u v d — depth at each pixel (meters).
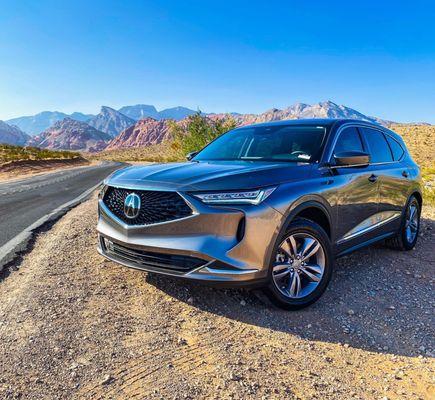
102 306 3.55
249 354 2.87
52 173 26.84
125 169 4.22
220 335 3.13
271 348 2.97
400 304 3.91
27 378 2.46
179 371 2.61
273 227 3.30
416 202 5.99
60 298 3.69
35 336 2.98
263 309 3.62
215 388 2.44
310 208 3.81
